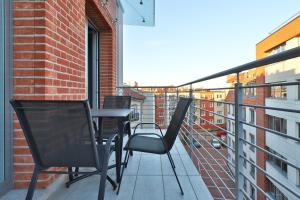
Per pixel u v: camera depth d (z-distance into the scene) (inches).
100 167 72.2
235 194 77.4
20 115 65.8
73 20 122.3
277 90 171.0
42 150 69.3
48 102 63.7
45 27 90.6
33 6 90.4
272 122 167.2
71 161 70.1
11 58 88.9
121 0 277.3
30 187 69.0
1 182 83.2
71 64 118.8
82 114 65.1
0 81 83.4
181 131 183.9
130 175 115.1
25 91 89.7
